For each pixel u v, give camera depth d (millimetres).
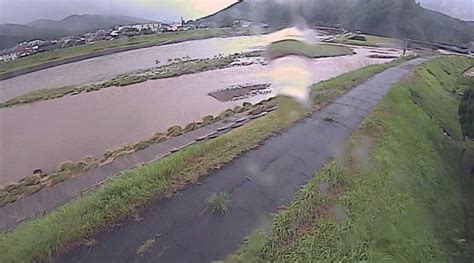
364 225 10266
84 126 23328
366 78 30562
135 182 10445
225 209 9898
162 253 8312
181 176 11312
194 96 31578
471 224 15234
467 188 18516
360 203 11180
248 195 10836
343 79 29359
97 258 8016
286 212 9953
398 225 11305
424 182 15664
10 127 23469
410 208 12664
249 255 8258
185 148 14820
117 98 31344
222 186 11117
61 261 7828
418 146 18469
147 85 36812
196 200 10266
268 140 15109
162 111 26750
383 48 71125
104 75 46281
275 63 46406
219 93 32500
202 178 11430
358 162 13805
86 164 15703
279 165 12984
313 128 17125
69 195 12711
